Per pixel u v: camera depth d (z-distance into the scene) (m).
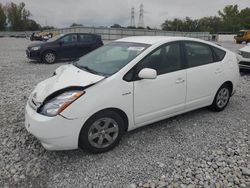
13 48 22.53
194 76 4.48
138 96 3.77
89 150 3.55
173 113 4.34
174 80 4.17
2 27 82.19
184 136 4.19
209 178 3.14
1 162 3.42
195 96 4.60
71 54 13.54
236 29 82.62
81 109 3.30
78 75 3.75
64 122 3.23
